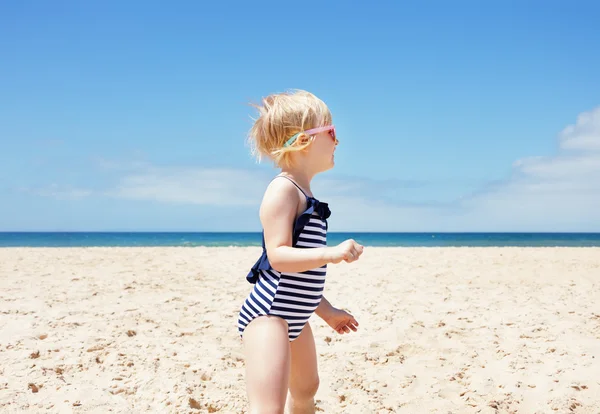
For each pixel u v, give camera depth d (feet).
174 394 12.17
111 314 20.36
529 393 12.46
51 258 44.16
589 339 16.84
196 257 46.26
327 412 11.68
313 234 8.04
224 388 12.80
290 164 8.43
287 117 8.28
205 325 18.92
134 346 16.02
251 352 7.56
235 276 32.89
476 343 16.60
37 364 13.99
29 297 23.81
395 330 18.21
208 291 26.61
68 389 12.42
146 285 28.02
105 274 32.60
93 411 11.27
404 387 13.16
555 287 27.68
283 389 7.41
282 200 7.86
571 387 12.64
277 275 7.82
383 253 50.67
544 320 19.49
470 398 12.32
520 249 57.52
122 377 13.38
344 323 9.55
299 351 8.57
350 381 13.52
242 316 8.13
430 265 38.27
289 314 7.79
